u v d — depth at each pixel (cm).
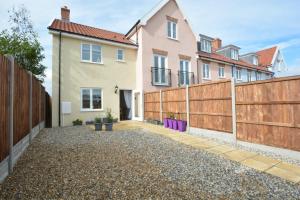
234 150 645
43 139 767
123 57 1502
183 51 1761
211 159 548
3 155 377
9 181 371
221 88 805
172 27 1722
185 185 375
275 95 591
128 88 1511
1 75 371
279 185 384
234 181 400
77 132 951
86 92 1316
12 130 425
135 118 1524
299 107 530
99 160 511
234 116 732
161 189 354
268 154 595
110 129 1016
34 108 784
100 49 1395
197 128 935
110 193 332
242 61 2647
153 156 564
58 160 503
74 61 1267
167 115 1184
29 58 1209
